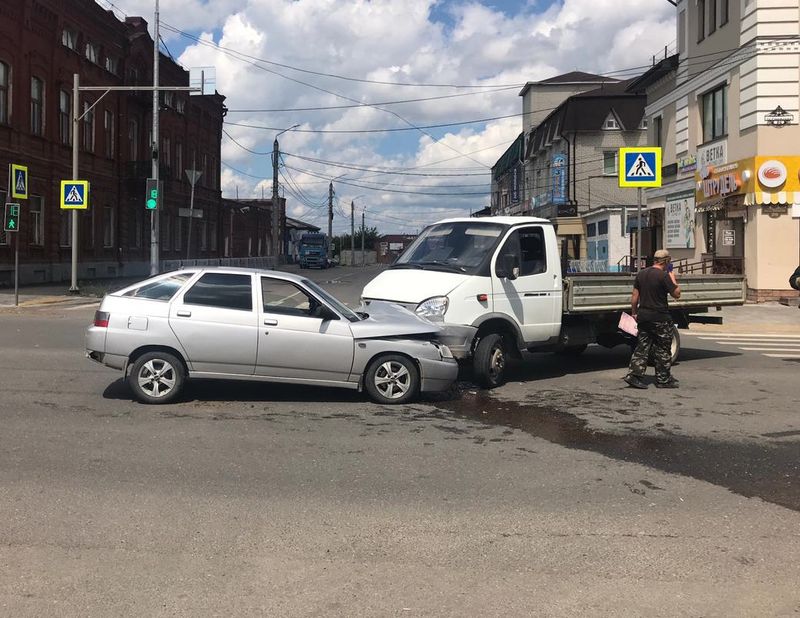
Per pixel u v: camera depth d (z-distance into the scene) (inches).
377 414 314.0
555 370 451.2
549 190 1977.1
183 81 1771.7
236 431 279.0
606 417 315.6
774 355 529.0
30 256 1123.9
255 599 147.6
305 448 257.9
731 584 156.9
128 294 327.0
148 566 161.8
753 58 856.3
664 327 384.8
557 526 189.5
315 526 186.7
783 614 143.9
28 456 240.8
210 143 2014.0
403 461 244.5
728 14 923.4
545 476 231.5
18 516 189.2
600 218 1515.7
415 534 182.7
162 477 223.0
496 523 190.9
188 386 360.5
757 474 236.5
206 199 1978.3
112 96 1407.5
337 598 148.4
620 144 1717.5
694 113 1037.8
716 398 361.1
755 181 850.8
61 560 163.9
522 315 383.2
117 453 246.5
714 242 986.1
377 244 5206.7
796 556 172.1
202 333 319.0
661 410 331.6
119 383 366.6
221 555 168.2
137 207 1535.4
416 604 146.2
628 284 436.1
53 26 1163.9
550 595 150.9
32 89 1120.8
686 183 1070.4
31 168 1115.9
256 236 2679.6
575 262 1293.1
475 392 370.0
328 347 325.4
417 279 373.1
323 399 341.4
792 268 850.1
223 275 329.1
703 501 210.2
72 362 427.2
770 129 846.5
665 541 180.2
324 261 2773.1
